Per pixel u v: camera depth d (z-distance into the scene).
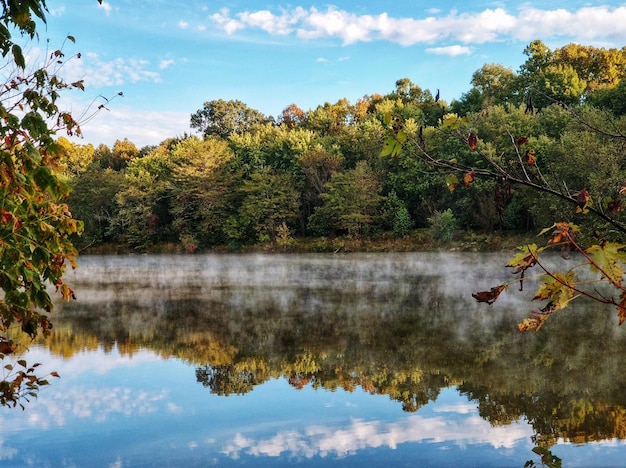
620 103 42.34
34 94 2.93
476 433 6.39
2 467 5.55
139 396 7.99
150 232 51.09
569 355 10.20
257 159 52.53
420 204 44.84
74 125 3.12
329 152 49.41
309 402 7.77
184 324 14.34
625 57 54.78
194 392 8.25
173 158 53.62
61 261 3.08
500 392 8.04
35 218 2.88
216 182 50.53
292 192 47.22
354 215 43.19
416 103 60.50
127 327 13.89
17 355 10.45
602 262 1.41
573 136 30.84
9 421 6.88
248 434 6.50
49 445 6.09
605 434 6.23
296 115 75.44
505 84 57.09
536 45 54.38
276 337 12.57
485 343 11.41
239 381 8.91
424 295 19.28
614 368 9.23
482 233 40.19
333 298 18.91
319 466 5.53
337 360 10.34
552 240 1.47
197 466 5.52
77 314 16.09
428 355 10.52
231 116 74.75
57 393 8.02
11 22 2.51
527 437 6.22
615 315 14.22
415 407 7.44
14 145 2.63
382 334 12.66
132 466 5.56
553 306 1.45
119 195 50.09
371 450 5.96
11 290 2.75
